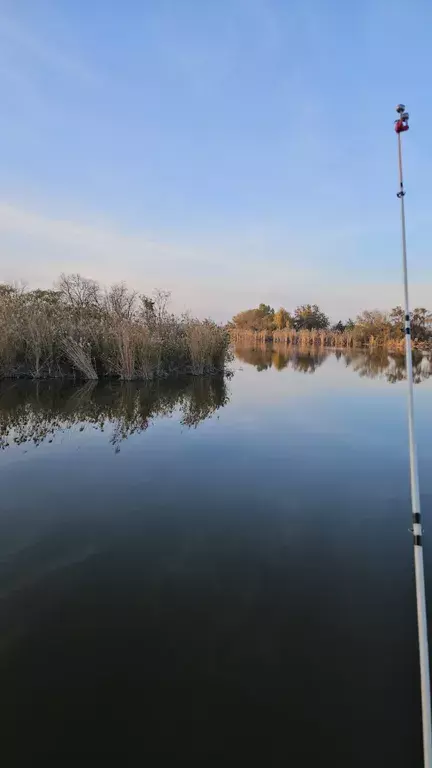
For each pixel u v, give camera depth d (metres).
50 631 2.31
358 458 5.36
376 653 2.19
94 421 7.12
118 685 1.96
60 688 1.94
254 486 4.44
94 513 3.78
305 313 49.09
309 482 4.57
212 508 3.91
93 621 2.39
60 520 3.64
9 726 1.75
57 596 2.61
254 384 12.05
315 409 8.44
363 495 4.25
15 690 1.93
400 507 3.99
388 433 6.57
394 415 7.89
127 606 2.53
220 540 3.35
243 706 1.87
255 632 2.33
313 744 1.71
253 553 3.17
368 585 2.78
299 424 7.11
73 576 2.83
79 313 13.16
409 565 3.03
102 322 12.56
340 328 48.31
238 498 4.14
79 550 3.16
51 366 11.77
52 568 2.92
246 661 2.12
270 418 7.55
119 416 7.51
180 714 1.82
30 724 1.76
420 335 32.06
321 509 3.93
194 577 2.84
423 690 1.80
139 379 12.12
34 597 2.60
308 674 2.04
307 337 40.00
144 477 4.65
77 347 11.46
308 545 3.29
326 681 2.00
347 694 1.94
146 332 12.31
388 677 2.03
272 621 2.42
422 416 7.78
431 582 2.81
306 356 25.77
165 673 2.04
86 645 2.21
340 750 1.69
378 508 3.96
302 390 11.02
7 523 3.58
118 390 10.21
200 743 1.70
